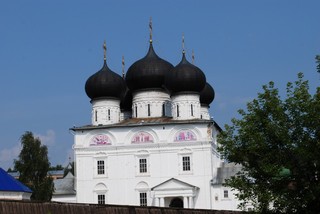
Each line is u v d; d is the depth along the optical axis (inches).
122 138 3922.2
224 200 3740.2
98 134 3954.2
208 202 3759.8
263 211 1738.4
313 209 1685.5
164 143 3863.2
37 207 1759.4
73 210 1797.5
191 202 3708.2
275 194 1700.3
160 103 4148.6
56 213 1776.6
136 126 3912.4
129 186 3865.7
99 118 4074.8
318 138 1684.3
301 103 1721.2
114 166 3905.0
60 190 4124.0
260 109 1780.3
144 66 4148.6
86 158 3941.9
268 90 1787.6
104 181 3895.2
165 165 3850.9
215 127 4153.5
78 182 3919.8
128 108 4419.3
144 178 3855.8
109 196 3873.0
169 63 4234.7
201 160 3821.4
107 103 4089.6
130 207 1859.0
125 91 4318.4
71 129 3971.5
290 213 1696.6
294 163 1724.9
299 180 1710.1
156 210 1902.1
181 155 3848.4
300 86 1755.7
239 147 1801.2
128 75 4200.3
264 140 1749.5
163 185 3752.5
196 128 3853.3
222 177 3878.0
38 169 4101.9
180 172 3828.7
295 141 1729.8
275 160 1734.7
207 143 3828.7
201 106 4493.1
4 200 1723.7
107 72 4119.1
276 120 1743.4
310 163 1699.1
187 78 3964.1
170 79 4013.3
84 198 3897.6
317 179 1697.8
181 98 3988.7
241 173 1845.5
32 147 4146.2
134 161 3890.3
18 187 3056.1
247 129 1774.1
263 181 1770.4
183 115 3969.0
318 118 1684.3
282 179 1737.2
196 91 4013.3
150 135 3897.6
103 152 3927.2
